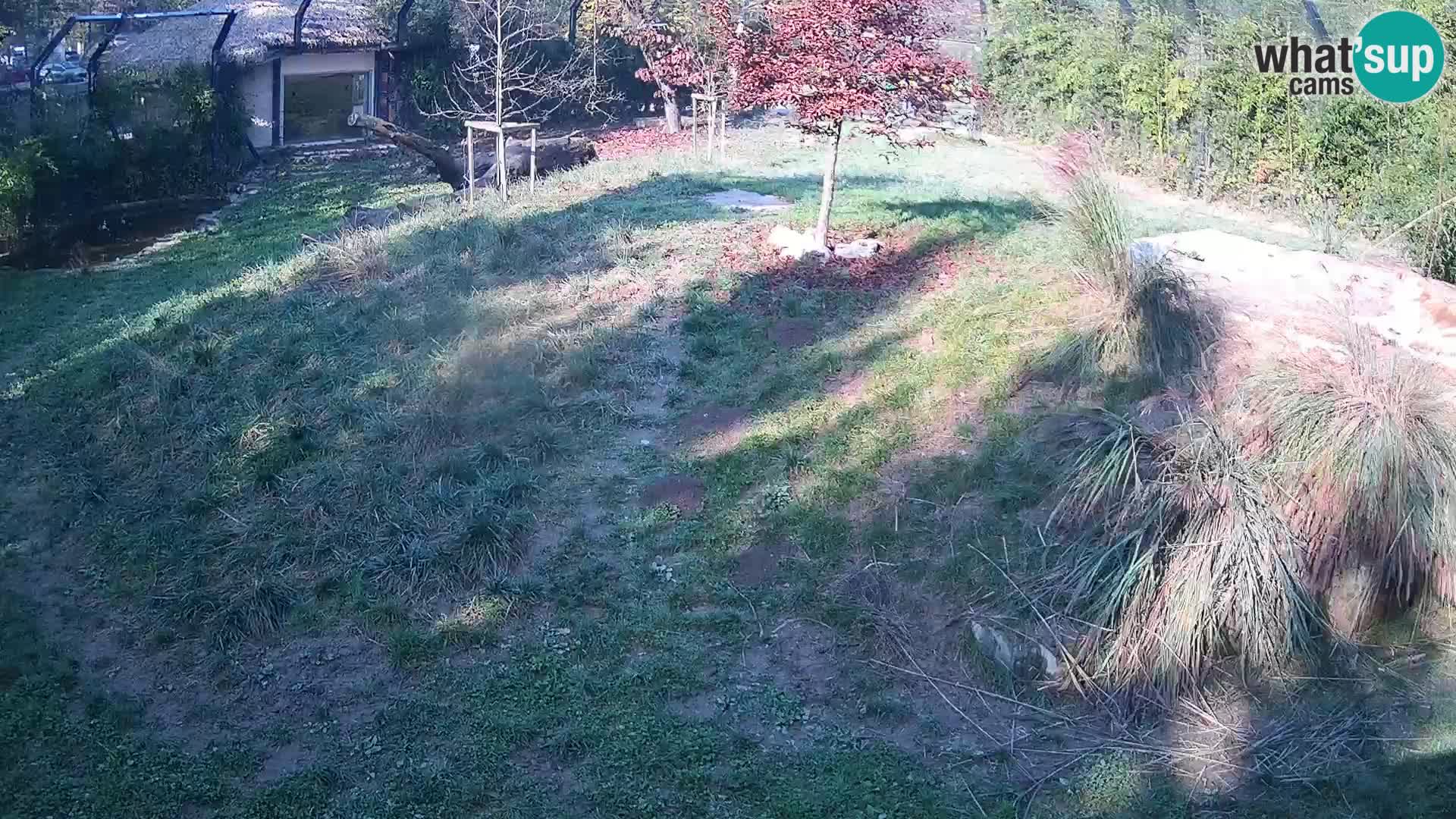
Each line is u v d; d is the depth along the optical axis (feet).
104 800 19.45
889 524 24.79
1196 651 20.08
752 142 71.26
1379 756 18.62
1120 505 21.95
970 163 60.49
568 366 32.07
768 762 19.52
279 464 29.40
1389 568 21.13
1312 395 22.26
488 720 20.83
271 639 23.71
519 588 24.07
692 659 22.16
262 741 20.98
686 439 29.30
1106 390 27.12
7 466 31.35
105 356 36.73
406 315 36.42
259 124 72.54
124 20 69.31
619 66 87.04
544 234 42.04
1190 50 55.06
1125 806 18.03
